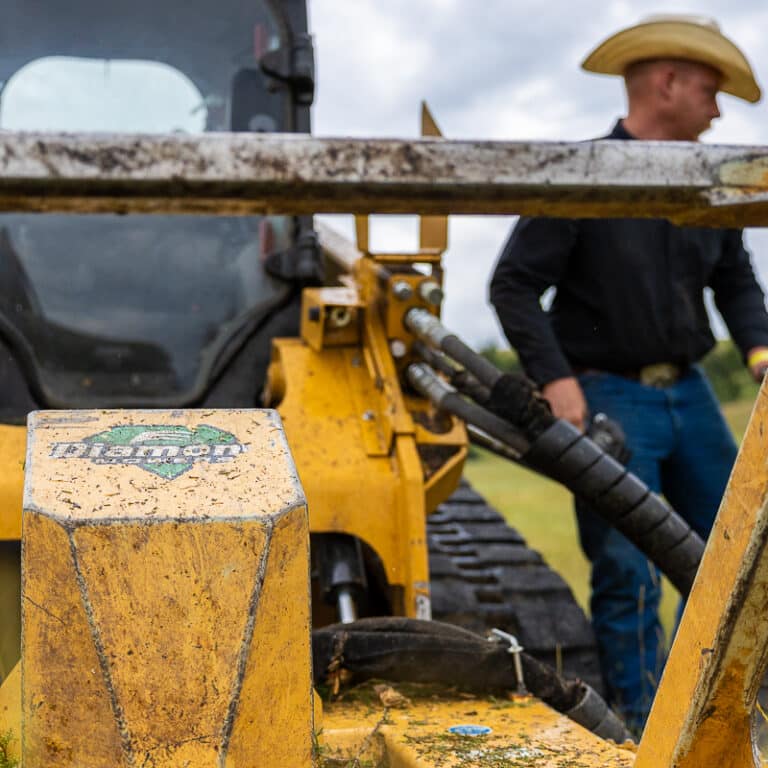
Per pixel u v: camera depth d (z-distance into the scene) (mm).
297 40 3273
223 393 3014
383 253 2916
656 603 3412
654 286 3492
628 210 1186
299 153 1115
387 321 2799
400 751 1731
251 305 3074
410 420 2627
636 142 1167
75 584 1219
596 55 3623
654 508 2420
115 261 2992
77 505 1262
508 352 18562
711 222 1216
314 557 2572
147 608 1227
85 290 2961
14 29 3109
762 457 1166
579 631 3250
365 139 1127
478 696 2049
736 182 1168
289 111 3262
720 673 1229
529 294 3424
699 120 3564
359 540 2688
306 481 2518
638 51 3521
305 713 1273
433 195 1142
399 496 2541
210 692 1217
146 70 3186
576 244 3494
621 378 3561
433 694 2055
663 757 1308
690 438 3598
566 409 3348
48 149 1074
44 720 1208
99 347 2939
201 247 3062
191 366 2996
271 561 1267
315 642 2020
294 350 2908
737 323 3754
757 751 1280
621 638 3348
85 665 1209
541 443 2418
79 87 3133
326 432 2664
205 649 1227
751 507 1175
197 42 3219
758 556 1164
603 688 3166
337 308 2844
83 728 1202
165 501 1284
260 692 1242
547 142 1152
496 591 3342
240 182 1105
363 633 2039
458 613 3197
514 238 3473
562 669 3162
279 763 1244
